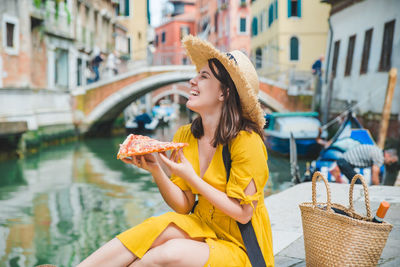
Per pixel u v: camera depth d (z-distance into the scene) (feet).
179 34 175.63
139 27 119.65
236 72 5.82
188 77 80.12
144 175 39.60
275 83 68.80
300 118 47.50
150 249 5.77
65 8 72.64
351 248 6.05
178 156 6.01
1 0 53.26
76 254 19.53
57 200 30.04
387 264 8.28
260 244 6.09
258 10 91.71
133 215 26.08
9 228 23.40
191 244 5.60
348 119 29.17
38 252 19.72
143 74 79.87
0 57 53.01
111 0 104.06
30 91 56.70
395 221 11.11
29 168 43.86
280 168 40.40
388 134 41.24
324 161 27.40
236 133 5.91
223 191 6.08
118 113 91.66
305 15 73.92
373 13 47.62
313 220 6.49
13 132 47.65
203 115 6.31
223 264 5.69
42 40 65.87
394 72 29.50
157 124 102.22
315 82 63.16
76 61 78.07
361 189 14.90
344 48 56.08
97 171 41.93
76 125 75.87
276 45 77.41
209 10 139.64
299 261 8.80
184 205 6.52
